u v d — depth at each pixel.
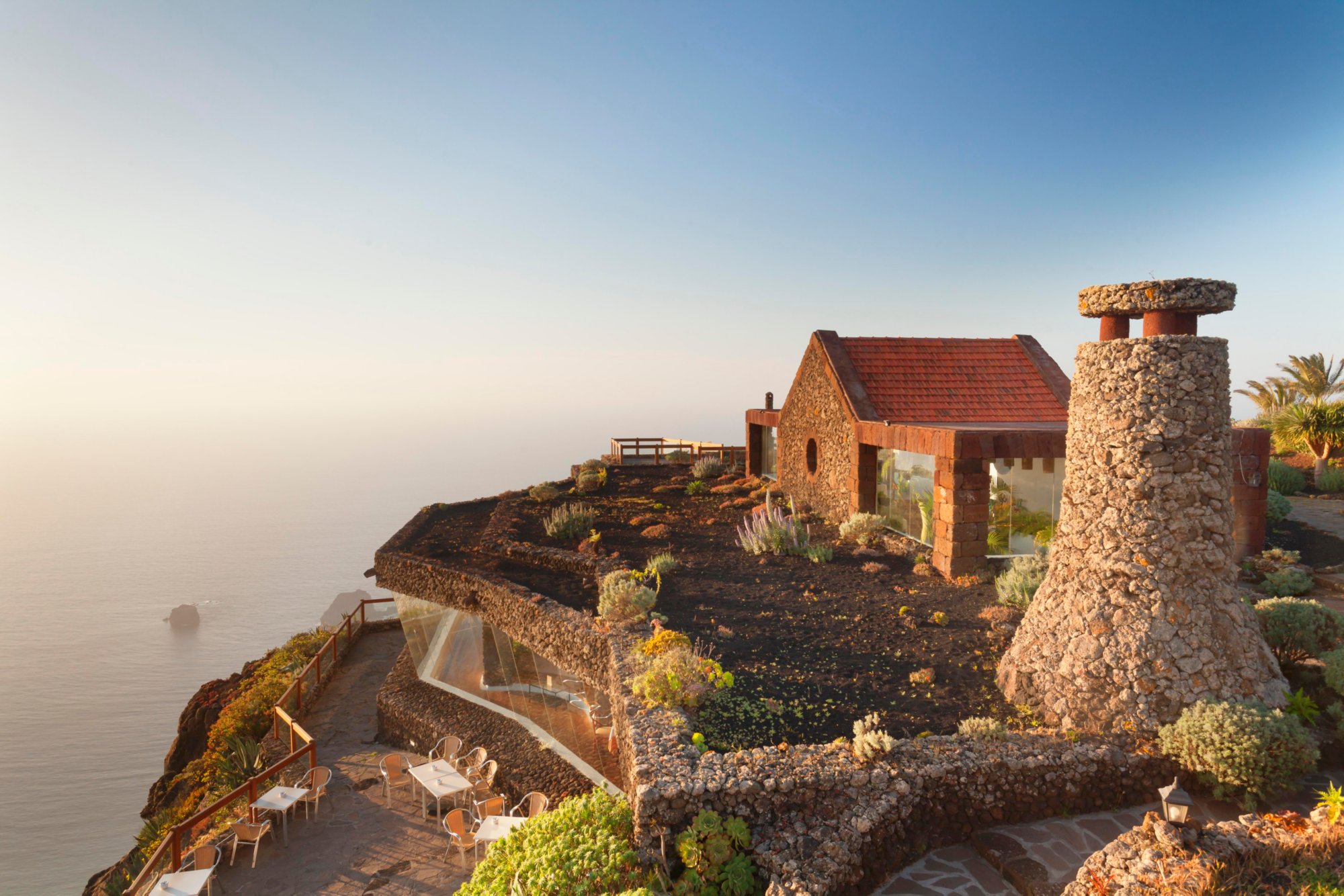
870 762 7.19
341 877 10.55
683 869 6.66
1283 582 12.27
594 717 12.62
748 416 31.06
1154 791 7.43
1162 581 7.81
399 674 18.17
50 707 118.38
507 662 14.96
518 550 17.70
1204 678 7.59
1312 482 22.03
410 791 13.45
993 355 21.61
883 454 18.36
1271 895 5.11
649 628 11.63
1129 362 8.06
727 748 7.84
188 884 9.72
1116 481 8.14
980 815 7.19
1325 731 7.78
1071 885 5.71
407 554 18.58
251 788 11.84
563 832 7.19
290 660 24.59
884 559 16.05
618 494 27.61
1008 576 12.77
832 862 6.18
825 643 11.00
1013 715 8.45
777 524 17.48
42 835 61.91
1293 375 27.98
